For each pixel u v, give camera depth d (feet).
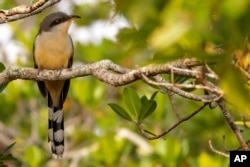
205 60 12.86
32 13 27.14
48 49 33.78
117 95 52.34
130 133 46.91
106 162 45.44
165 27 10.89
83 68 26.20
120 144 45.62
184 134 47.29
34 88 52.70
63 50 33.94
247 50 13.26
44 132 52.54
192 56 12.39
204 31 11.39
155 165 43.83
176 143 43.80
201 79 17.85
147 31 11.20
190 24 10.79
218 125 46.57
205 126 46.78
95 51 51.78
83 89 49.67
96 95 49.73
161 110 45.60
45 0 25.31
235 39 11.66
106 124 49.16
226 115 24.12
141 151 45.50
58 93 36.14
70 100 53.72
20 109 54.24
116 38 12.60
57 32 33.81
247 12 10.50
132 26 12.14
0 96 53.42
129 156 49.44
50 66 34.32
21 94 52.60
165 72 22.24
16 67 28.32
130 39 12.21
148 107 26.68
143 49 12.43
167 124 47.21
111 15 12.01
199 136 46.91
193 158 43.65
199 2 10.69
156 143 44.45
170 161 43.57
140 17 10.79
